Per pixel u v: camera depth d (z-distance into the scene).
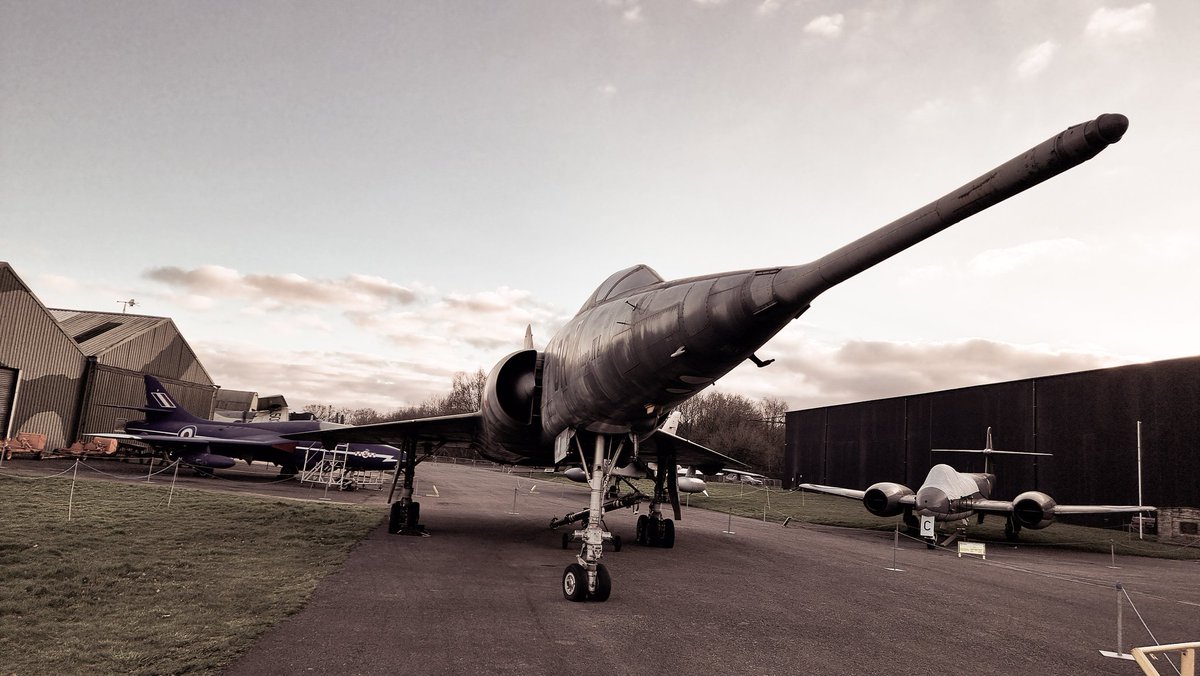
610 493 13.62
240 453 30.12
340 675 4.90
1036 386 31.25
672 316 6.94
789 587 9.97
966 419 35.38
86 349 34.81
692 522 21.98
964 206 3.90
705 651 6.05
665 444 14.21
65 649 5.30
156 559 9.29
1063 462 29.47
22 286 30.25
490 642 5.96
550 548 12.70
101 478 22.69
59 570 8.22
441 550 11.74
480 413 12.71
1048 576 13.28
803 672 5.58
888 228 4.57
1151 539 22.91
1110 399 27.67
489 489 33.78
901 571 12.70
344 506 19.05
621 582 9.48
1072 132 3.23
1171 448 25.19
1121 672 6.27
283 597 7.39
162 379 40.03
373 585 8.36
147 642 5.57
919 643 6.88
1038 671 6.12
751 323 6.13
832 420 47.91
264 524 13.59
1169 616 9.40
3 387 29.41
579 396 8.66
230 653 5.32
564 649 5.85
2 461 27.61
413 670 5.08
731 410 103.62
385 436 14.45
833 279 5.12
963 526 19.28
